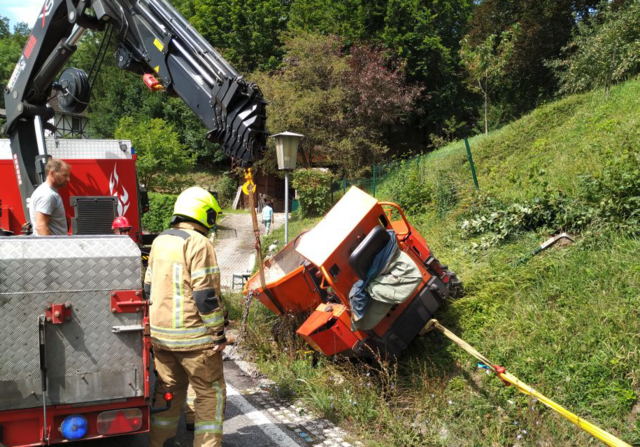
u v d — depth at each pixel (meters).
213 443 3.63
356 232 5.19
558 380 4.59
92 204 6.94
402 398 5.04
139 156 28.89
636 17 15.27
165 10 4.88
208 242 3.71
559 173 8.46
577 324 4.99
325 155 23.97
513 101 27.78
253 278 7.71
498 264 6.60
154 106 41.62
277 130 23.81
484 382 4.93
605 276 5.44
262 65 34.31
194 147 40.12
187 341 3.64
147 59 5.00
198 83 4.61
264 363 6.49
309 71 24.44
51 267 3.24
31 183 6.51
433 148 33.34
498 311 5.74
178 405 3.88
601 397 4.30
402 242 5.64
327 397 5.16
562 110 14.30
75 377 3.29
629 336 4.62
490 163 12.47
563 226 6.84
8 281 3.16
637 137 8.80
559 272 5.84
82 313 3.30
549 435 4.16
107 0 5.23
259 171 29.25
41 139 6.32
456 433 4.46
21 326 3.19
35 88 6.29
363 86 24.20
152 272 3.82
